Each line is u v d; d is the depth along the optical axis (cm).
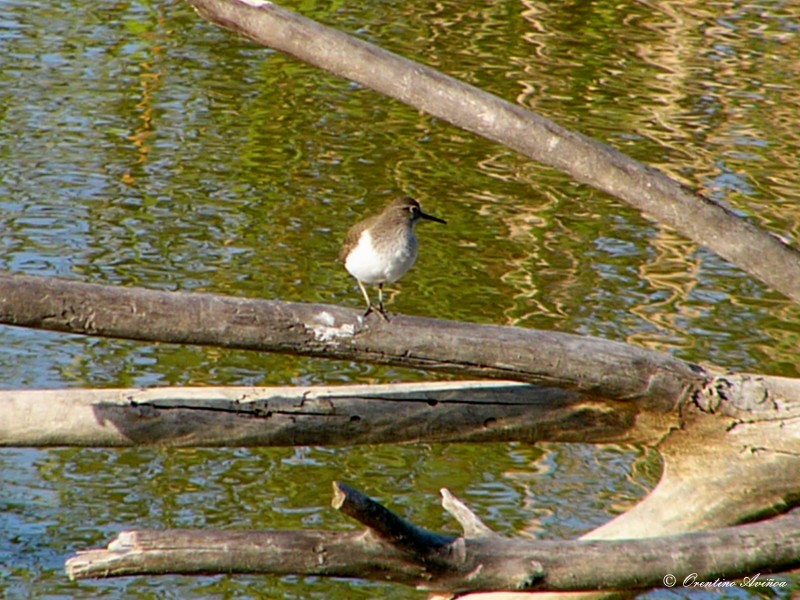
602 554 802
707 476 1007
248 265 1677
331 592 1188
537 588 803
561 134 1059
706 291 1669
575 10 2605
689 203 1043
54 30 2427
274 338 881
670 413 969
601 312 1606
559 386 936
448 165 2005
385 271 1065
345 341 891
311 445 976
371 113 2186
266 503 1272
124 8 2564
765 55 2408
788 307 1628
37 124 2047
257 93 2227
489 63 2344
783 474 987
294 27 1099
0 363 1445
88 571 740
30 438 930
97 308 851
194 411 948
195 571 756
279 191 1892
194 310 866
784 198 1875
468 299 1628
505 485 1326
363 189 1905
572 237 1808
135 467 1336
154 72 2278
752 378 976
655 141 2064
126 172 1919
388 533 766
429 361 905
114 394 944
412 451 1391
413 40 2427
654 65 2366
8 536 1200
